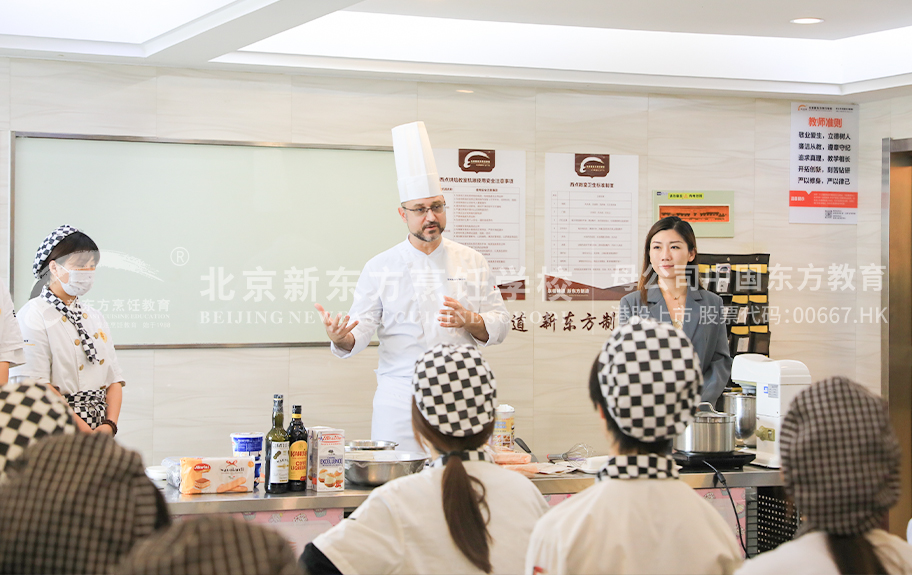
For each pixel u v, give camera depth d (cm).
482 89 418
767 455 258
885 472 100
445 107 415
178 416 389
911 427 455
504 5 365
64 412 101
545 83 414
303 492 225
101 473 80
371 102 407
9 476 86
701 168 442
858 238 459
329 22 381
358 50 384
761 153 449
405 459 238
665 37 414
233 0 309
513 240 421
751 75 422
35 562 78
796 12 372
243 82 395
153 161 385
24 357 274
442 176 414
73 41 361
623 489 129
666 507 128
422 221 299
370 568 147
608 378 130
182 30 343
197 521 63
